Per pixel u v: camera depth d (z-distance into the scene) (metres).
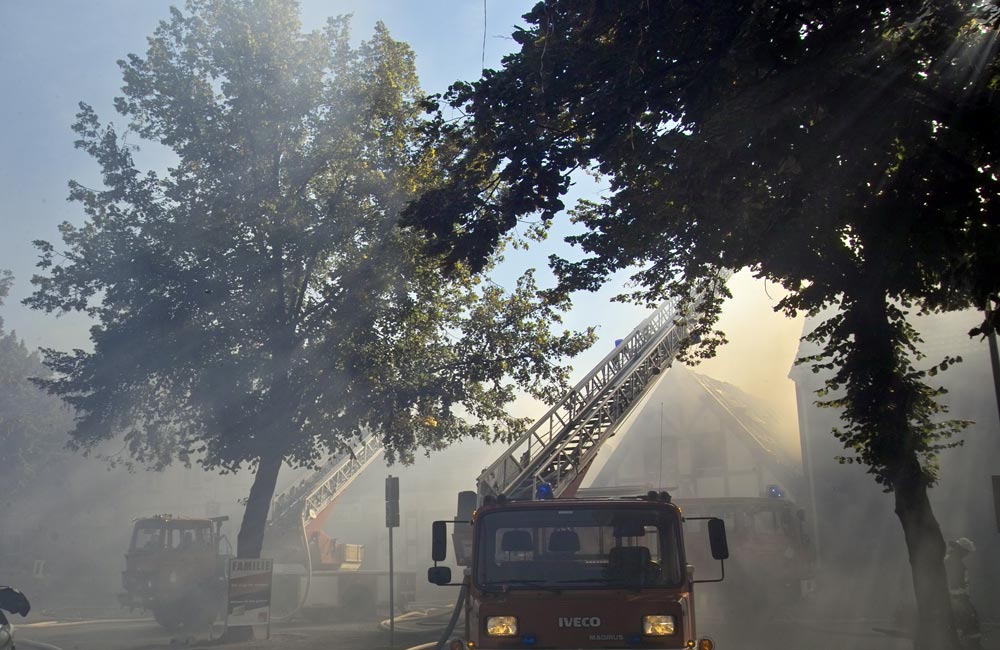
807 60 8.99
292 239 18.95
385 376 19.64
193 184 19.23
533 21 11.12
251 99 19.02
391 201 19.17
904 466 12.53
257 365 18.84
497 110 11.38
